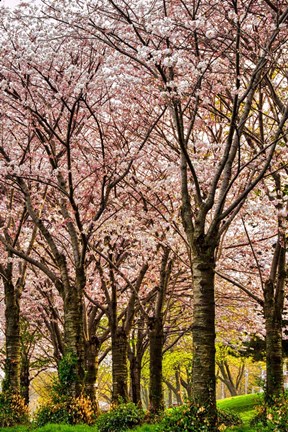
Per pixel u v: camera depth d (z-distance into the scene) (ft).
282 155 42.93
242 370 142.00
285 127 43.60
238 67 35.83
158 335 54.60
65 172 44.45
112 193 56.08
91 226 50.29
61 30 46.65
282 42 37.60
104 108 47.85
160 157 53.47
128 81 43.60
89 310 71.00
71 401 46.55
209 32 33.09
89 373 56.95
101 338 62.85
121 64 43.75
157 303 55.06
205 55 43.24
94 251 55.52
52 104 47.60
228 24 41.83
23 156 48.32
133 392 73.61
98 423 47.19
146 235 50.83
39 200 54.29
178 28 40.55
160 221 50.65
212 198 36.14
